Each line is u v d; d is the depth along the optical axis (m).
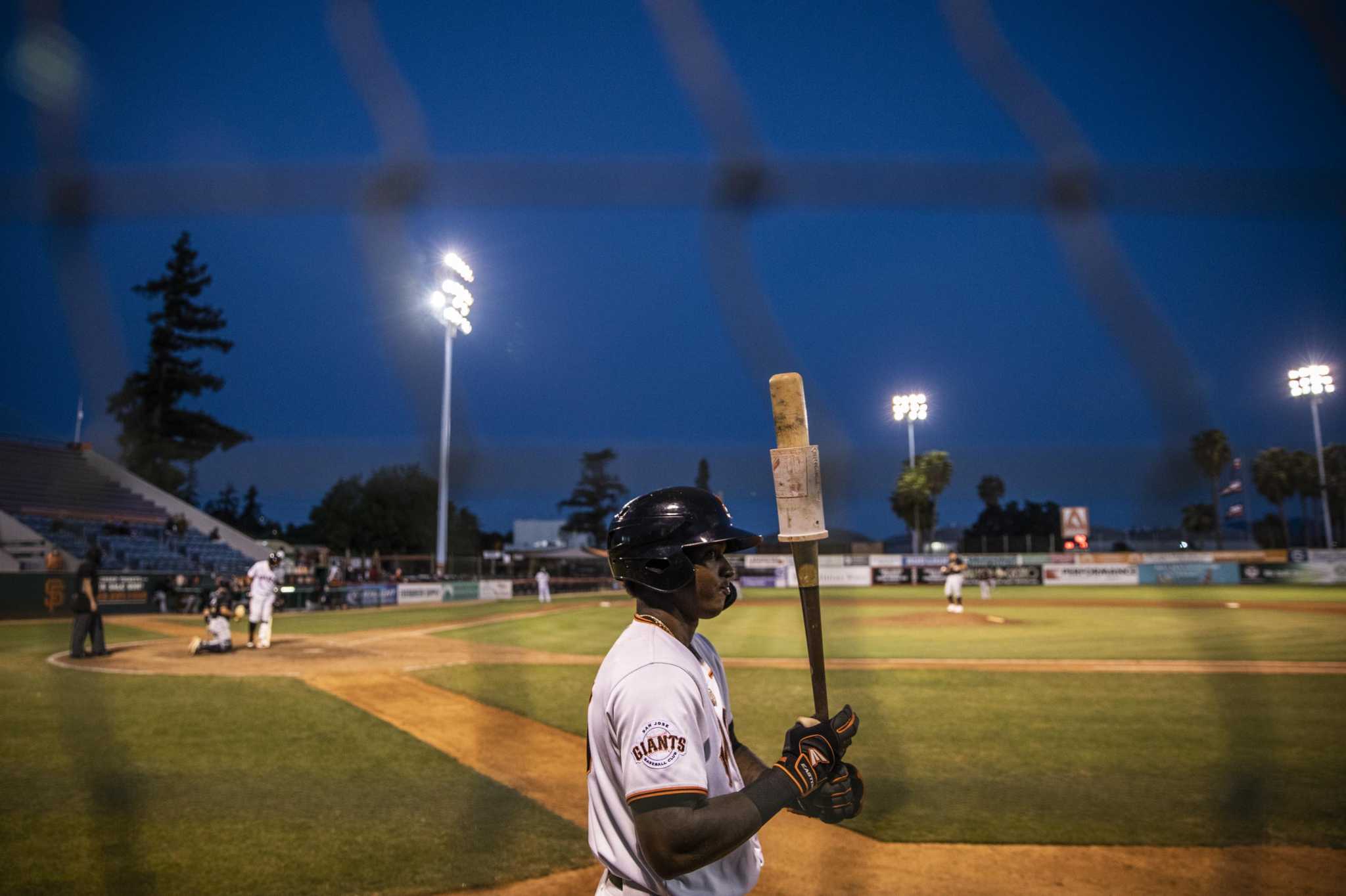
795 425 1.99
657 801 1.71
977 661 12.20
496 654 13.38
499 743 7.33
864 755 6.69
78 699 9.10
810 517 1.97
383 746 7.17
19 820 5.17
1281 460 50.34
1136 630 17.91
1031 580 45.69
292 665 11.77
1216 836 4.86
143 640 16.05
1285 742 6.99
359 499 47.41
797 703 8.98
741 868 1.98
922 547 54.19
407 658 12.86
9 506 28.56
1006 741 7.15
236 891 4.16
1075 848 4.72
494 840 4.91
